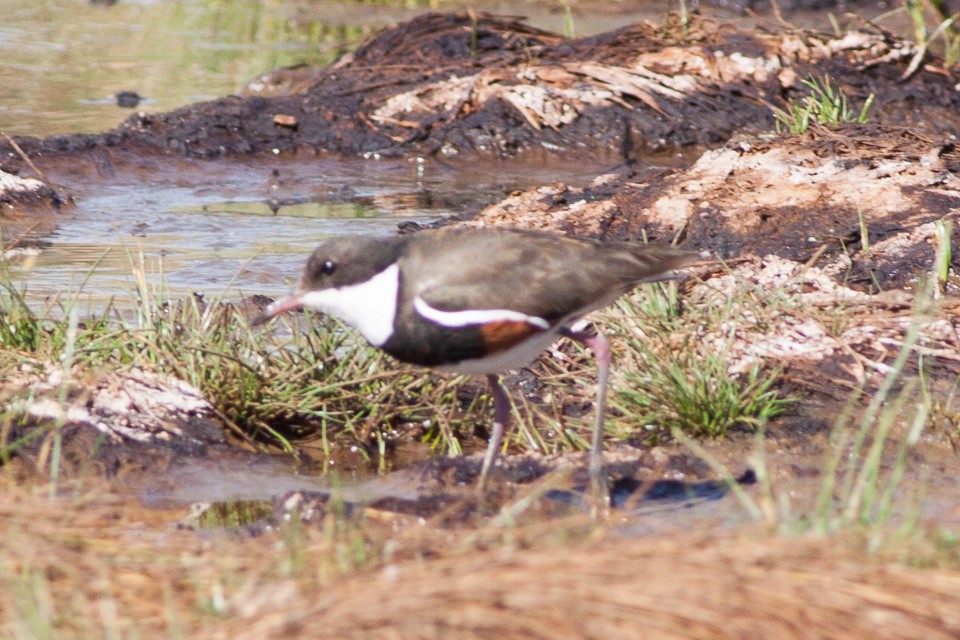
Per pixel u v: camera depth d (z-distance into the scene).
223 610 7.36
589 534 8.23
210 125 21.28
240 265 15.53
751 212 14.93
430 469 10.38
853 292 13.23
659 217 15.18
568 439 10.98
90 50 28.47
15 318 11.80
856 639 6.86
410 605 7.00
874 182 15.26
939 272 13.23
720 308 12.52
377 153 21.09
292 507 9.41
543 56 23.31
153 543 8.54
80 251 15.99
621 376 11.53
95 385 11.00
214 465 10.57
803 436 10.88
